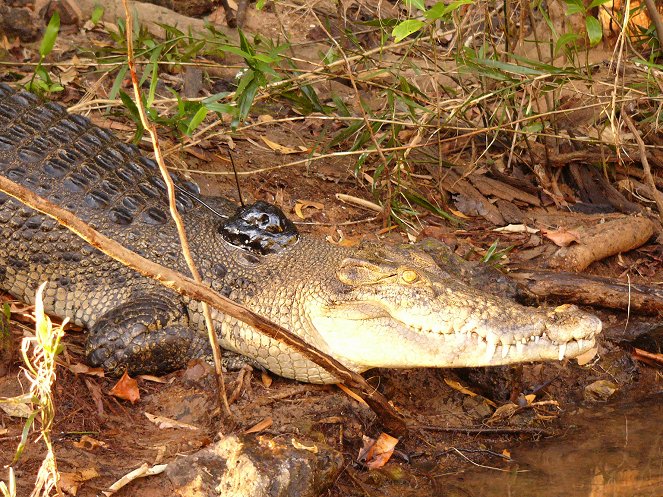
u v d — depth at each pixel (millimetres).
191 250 3424
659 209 3947
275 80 4051
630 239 4012
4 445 3023
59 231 3422
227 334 3354
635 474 3205
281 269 3371
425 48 4500
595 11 4375
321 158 4117
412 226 3979
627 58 4242
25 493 2918
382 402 3154
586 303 3750
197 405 3221
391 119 4109
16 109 3611
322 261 3369
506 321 3211
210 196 3750
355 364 3297
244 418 3195
